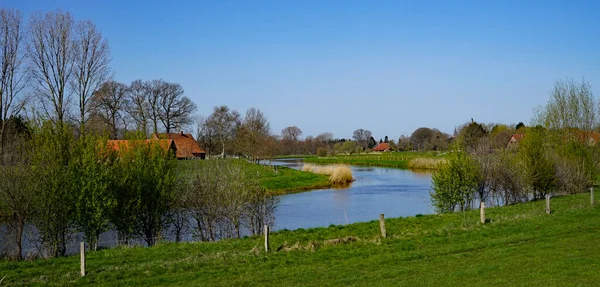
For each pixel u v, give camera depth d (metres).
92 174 24.91
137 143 28.12
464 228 24.77
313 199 50.34
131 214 26.80
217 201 28.86
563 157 43.00
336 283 16.19
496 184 38.22
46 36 43.62
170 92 99.00
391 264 18.44
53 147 24.47
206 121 128.38
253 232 30.00
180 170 32.16
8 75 42.91
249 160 101.69
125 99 92.25
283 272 17.84
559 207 31.36
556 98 47.88
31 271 18.61
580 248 18.95
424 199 49.22
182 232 30.55
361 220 37.44
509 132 108.00
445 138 149.62
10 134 40.94
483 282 15.01
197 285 16.50
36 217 24.06
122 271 18.28
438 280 15.68
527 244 20.47
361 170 96.75
